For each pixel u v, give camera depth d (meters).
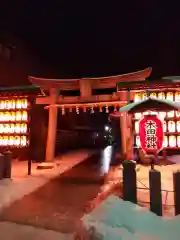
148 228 4.96
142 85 11.62
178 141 11.82
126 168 6.50
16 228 5.64
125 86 11.77
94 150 27.28
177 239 4.44
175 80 11.28
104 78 14.75
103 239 4.52
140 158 13.41
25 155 17.20
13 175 11.34
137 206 6.02
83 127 31.16
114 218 5.36
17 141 12.32
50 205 7.39
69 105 15.23
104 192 8.71
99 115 38.44
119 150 28.19
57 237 5.14
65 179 11.05
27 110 12.45
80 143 31.19
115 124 38.84
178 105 7.39
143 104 7.48
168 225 5.04
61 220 6.16
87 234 4.87
